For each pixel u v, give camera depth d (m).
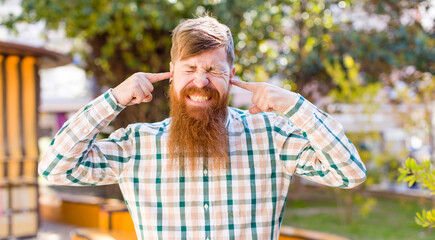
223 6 6.46
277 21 7.65
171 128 1.55
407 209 7.82
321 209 8.02
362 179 1.49
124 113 6.66
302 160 1.56
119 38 6.60
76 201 6.64
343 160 1.44
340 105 8.35
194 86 1.49
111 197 7.10
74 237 4.03
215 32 1.50
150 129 1.63
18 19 6.46
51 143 1.49
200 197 1.55
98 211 6.34
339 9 8.59
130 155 1.61
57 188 9.70
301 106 1.42
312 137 1.43
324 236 3.22
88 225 6.48
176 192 1.55
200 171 1.55
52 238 5.91
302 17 8.21
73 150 1.47
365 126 6.98
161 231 1.55
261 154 1.58
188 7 6.27
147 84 1.49
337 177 1.49
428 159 1.99
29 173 5.82
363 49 8.35
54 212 7.05
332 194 9.61
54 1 6.22
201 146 1.54
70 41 7.33
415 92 8.28
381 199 8.81
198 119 1.51
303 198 9.23
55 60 6.58
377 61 8.47
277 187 1.58
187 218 1.54
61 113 14.66
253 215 1.55
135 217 1.59
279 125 1.62
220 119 1.54
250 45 7.35
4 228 5.59
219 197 1.54
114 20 6.53
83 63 7.37
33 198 5.82
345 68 8.38
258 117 1.65
